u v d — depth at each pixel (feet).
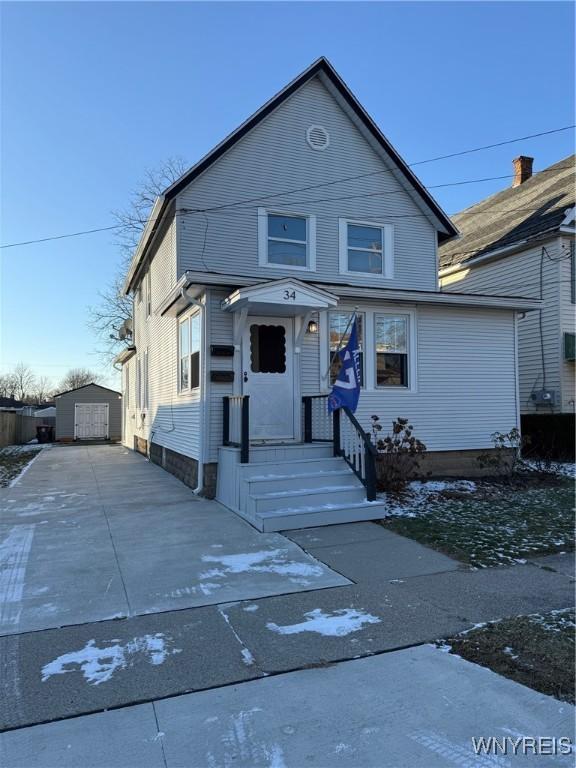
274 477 24.70
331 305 28.63
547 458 39.04
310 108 37.63
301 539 21.20
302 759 8.39
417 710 9.67
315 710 9.69
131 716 9.54
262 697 10.13
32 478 39.37
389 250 38.75
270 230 36.19
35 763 8.32
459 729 9.12
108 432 92.38
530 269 48.21
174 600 15.06
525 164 66.28
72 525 23.63
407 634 12.80
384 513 24.43
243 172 35.60
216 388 29.43
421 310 35.09
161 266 42.29
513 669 11.09
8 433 79.20
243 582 16.47
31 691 10.36
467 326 36.17
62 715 9.57
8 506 28.19
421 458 34.55
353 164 38.37
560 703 9.86
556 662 11.35
